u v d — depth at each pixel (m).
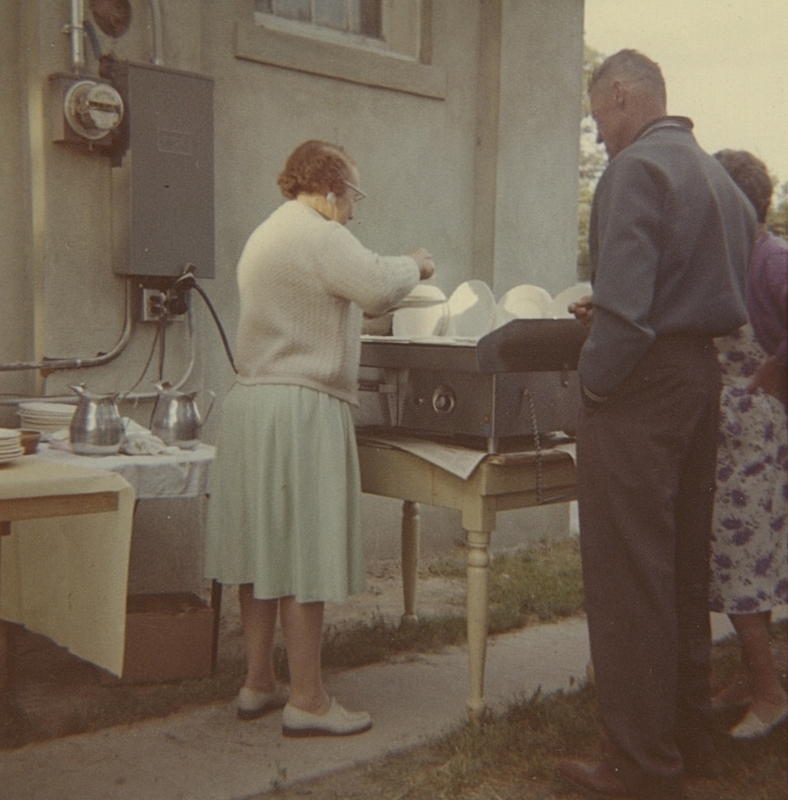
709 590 2.87
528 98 5.68
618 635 2.63
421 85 5.34
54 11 3.93
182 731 3.11
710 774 2.82
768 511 3.03
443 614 4.41
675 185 2.52
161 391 3.49
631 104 2.71
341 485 2.97
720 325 2.58
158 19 4.16
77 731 3.08
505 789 2.77
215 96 4.64
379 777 2.83
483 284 3.88
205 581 4.71
